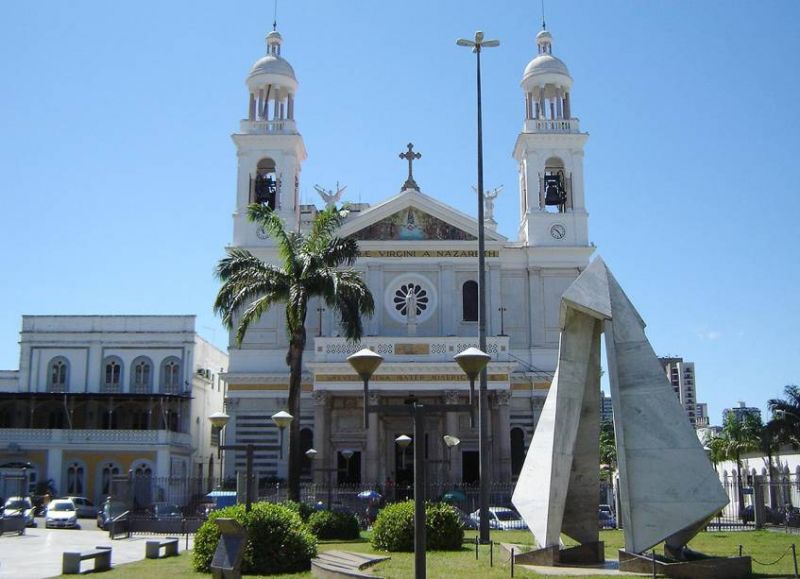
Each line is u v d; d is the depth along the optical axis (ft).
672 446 71.72
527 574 68.18
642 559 69.15
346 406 196.44
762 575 69.26
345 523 112.27
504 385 184.65
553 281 207.92
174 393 230.27
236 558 63.62
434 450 196.13
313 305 206.59
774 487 197.26
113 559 95.50
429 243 205.87
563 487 76.23
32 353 231.91
